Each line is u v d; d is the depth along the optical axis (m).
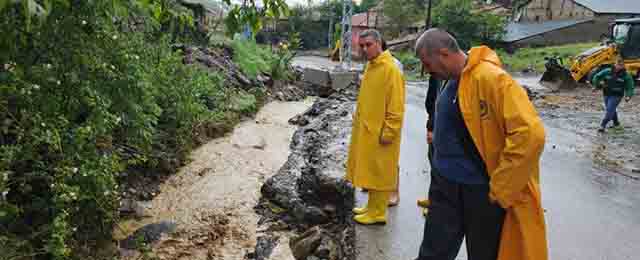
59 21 4.33
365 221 4.64
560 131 10.60
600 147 8.91
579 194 6.00
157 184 6.98
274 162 8.20
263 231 5.47
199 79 10.82
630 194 6.04
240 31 3.64
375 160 4.30
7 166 3.72
